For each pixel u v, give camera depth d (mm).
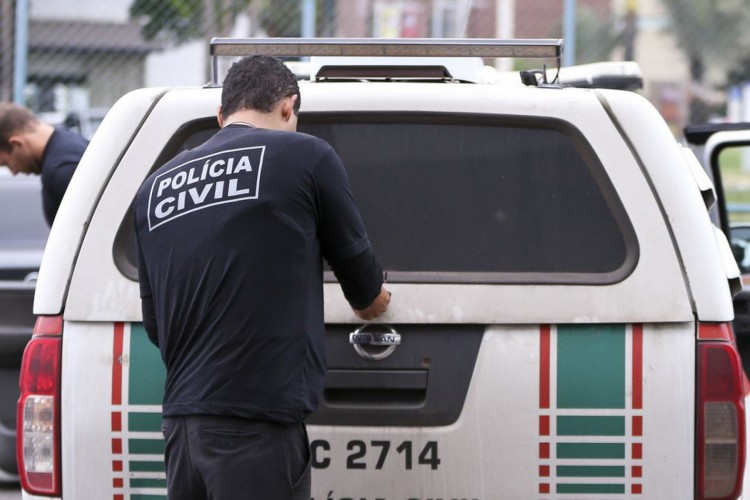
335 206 8344
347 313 8742
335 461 8742
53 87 29547
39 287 8852
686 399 8516
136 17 29641
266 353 8180
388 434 8711
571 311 8578
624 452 8562
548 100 8867
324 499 8773
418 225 8969
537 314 8602
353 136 9062
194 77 30141
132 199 8891
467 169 8977
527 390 8609
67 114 29688
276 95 8734
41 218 21328
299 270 8273
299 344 8227
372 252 8453
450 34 30578
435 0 30375
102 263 8805
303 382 8250
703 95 30703
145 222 8555
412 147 9023
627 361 8555
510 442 8617
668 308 8523
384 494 8734
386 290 8617
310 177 8328
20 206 21375
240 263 8219
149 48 29844
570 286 8609
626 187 8695
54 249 8828
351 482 8742
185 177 8523
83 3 29453
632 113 8758
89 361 8766
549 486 8617
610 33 29203
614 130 8766
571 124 8820
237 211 8273
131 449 8766
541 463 8617
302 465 8398
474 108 8922
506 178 8930
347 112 9000
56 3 29375
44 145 15227
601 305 8562
